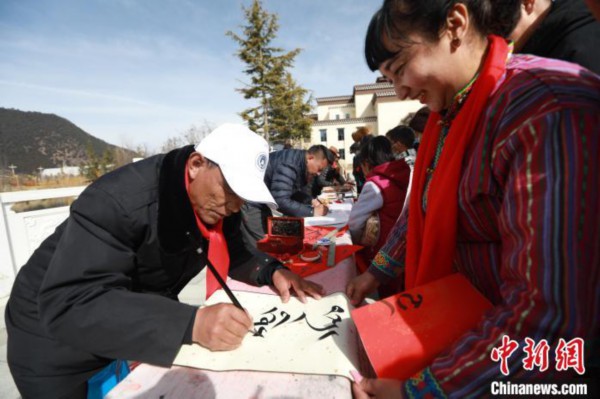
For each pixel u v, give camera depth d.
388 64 0.75
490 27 0.71
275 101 21.30
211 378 0.73
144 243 0.99
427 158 0.99
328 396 0.66
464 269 0.85
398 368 0.68
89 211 0.88
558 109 0.50
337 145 31.50
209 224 1.14
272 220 1.85
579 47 0.96
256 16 20.95
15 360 1.09
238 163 0.95
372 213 1.96
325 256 1.60
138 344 0.80
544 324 0.48
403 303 0.81
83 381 1.13
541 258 0.48
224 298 1.14
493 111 0.63
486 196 0.67
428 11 0.64
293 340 0.87
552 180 0.48
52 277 0.84
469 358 0.55
